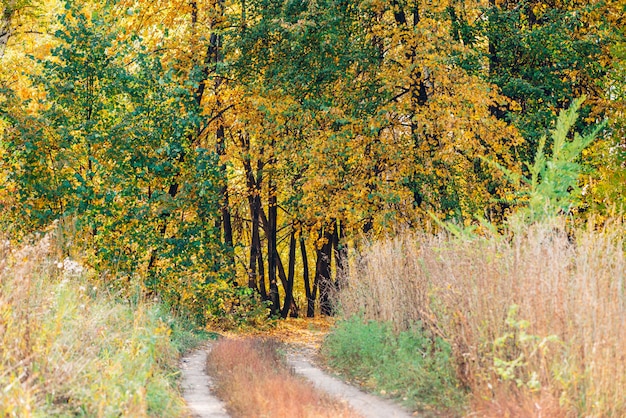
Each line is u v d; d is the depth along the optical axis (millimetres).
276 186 30094
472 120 21297
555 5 22984
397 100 22500
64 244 16719
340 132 21594
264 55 24734
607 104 21625
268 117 23703
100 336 10398
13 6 23812
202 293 21734
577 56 22062
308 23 21906
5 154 19453
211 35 26297
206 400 10508
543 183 12312
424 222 21016
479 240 11289
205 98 26672
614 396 8023
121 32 23359
